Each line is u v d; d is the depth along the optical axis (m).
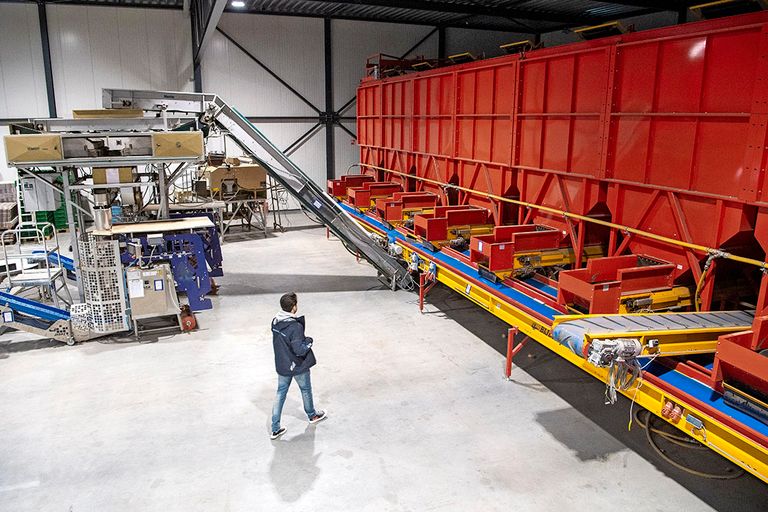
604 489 4.79
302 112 19.42
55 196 9.33
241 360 7.43
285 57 18.75
